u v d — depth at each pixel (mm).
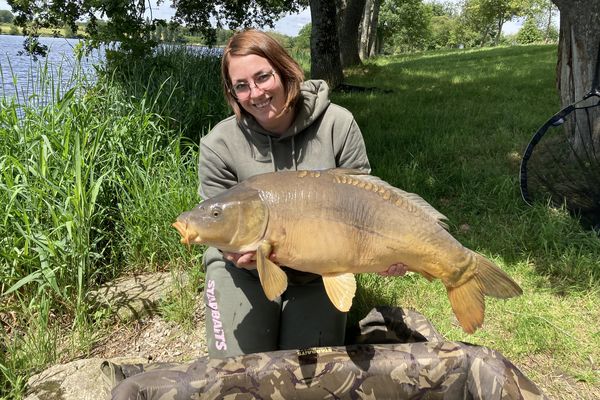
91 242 3705
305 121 2490
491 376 2096
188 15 10031
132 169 4121
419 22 54875
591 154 4129
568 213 4078
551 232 3766
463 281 2012
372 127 7031
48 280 3037
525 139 6102
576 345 2865
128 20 6660
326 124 2578
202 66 7508
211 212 1991
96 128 4320
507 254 3713
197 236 2002
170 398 2078
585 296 3252
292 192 2000
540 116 7195
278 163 2604
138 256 3791
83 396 2518
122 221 3967
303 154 2594
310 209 1979
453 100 9016
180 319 3199
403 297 3303
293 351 2242
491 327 3053
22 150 3994
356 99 9711
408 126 6996
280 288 1924
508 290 1983
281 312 2672
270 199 1998
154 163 4477
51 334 3082
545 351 2854
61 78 4723
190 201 3881
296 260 2027
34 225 3467
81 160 3756
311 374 2191
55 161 3910
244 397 2154
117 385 2076
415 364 2195
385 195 2004
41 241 3283
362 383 2209
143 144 4547
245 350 2504
